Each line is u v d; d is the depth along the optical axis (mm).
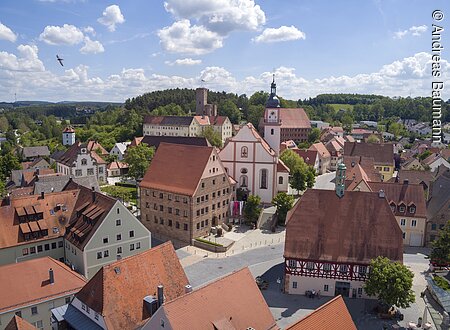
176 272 45094
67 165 126812
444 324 38156
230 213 87250
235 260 68375
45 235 61031
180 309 32688
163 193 79062
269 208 95438
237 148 98438
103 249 58906
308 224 56500
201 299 34438
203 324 33031
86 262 57344
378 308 50469
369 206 56156
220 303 35344
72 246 60062
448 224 61906
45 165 149125
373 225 55062
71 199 65625
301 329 30859
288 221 57156
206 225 79625
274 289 57312
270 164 97438
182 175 79125
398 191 77062
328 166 159000
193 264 66812
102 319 38844
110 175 145500
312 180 112125
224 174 83625
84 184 86750
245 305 36969
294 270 55438
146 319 40281
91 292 40906
